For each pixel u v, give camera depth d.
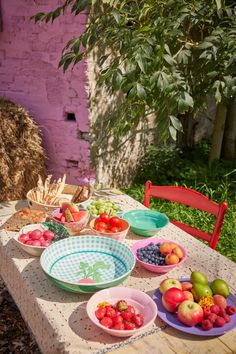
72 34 4.04
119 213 2.59
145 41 2.96
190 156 5.80
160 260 2.02
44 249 2.05
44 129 4.55
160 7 3.33
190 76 3.94
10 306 3.13
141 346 1.50
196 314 1.56
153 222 2.52
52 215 2.39
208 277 1.98
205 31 4.22
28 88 4.54
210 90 3.67
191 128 6.08
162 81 2.79
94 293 1.79
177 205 4.43
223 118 5.28
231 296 1.77
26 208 2.58
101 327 1.51
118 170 4.87
